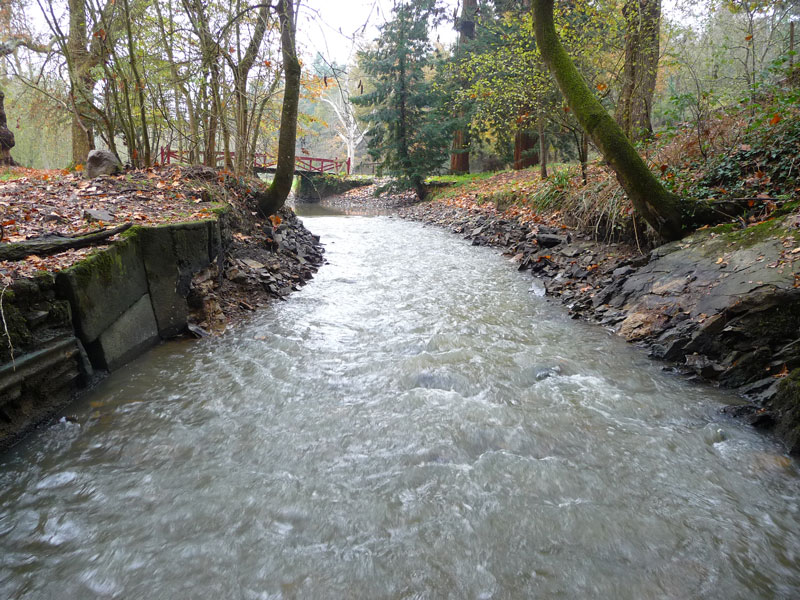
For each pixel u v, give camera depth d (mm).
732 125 7480
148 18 9023
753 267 4922
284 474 3234
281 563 2533
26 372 3467
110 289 4496
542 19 6977
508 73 11391
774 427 3713
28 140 27047
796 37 10820
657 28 9938
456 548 2637
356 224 16375
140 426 3760
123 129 9125
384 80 21062
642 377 4652
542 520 2830
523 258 9555
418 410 4012
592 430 3750
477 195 16875
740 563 2549
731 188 6578
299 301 7082
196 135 10125
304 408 4066
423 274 8852
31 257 4062
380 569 2502
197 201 7355
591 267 7574
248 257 7727
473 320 6320
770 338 4301
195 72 8586
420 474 3230
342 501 2986
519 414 3955
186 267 5594
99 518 2830
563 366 4863
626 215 7645
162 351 5152
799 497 3047
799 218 5117
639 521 2826
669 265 6090
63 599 2328
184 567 2506
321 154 51656
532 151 19125
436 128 20609
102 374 4430
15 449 3396
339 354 5176
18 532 2717
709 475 3244
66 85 9328
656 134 8680
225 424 3816
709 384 4488
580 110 6766
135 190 7281
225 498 3000
